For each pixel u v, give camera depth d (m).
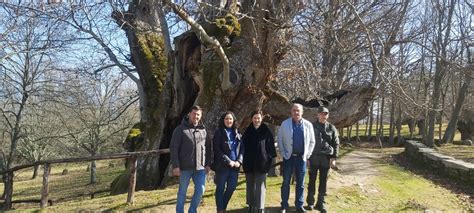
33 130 22.91
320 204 8.16
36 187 24.88
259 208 7.29
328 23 10.53
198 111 6.77
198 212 7.68
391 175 14.74
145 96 13.68
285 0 9.55
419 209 9.63
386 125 54.50
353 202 9.45
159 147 11.66
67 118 24.34
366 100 11.50
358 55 16.25
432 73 30.53
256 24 10.07
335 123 11.55
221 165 6.98
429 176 15.95
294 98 12.95
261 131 7.32
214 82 11.11
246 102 10.92
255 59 10.58
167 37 12.31
